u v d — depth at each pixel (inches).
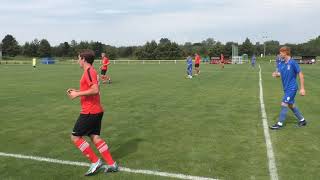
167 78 1189.7
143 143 344.5
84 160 293.3
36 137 366.3
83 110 262.5
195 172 265.6
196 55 1371.8
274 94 722.2
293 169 272.2
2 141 350.6
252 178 254.2
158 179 252.4
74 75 1349.7
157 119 459.8
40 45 4813.0
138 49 4648.1
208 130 397.4
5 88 842.2
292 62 392.5
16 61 3472.0
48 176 259.1
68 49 4857.3
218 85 923.4
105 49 4726.9
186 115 486.9
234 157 300.4
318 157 301.0
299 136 369.1
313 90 812.0
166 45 4571.9
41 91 776.9
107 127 413.7
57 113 502.6
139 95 707.4
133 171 267.9
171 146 333.4
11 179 253.3
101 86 900.0
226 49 4645.7
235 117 471.5
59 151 317.7
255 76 1289.4
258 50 5398.6
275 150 320.2
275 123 432.8
